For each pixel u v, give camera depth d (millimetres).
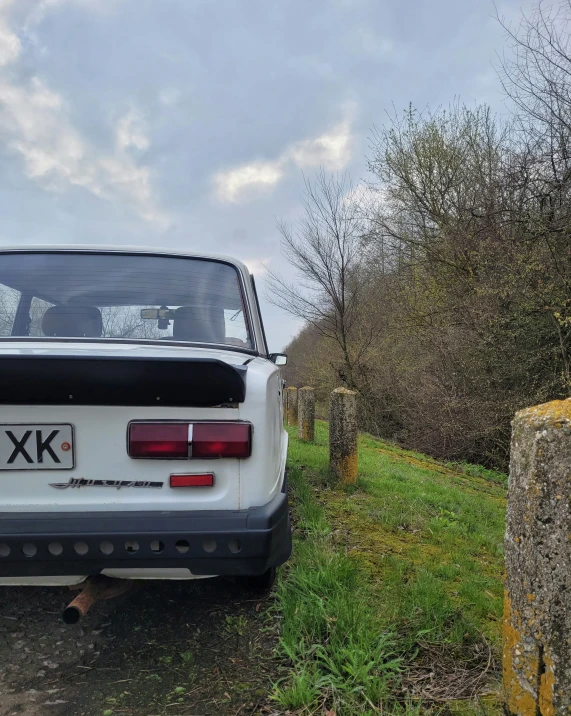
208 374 2068
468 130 13773
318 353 22688
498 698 1996
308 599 2631
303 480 5543
